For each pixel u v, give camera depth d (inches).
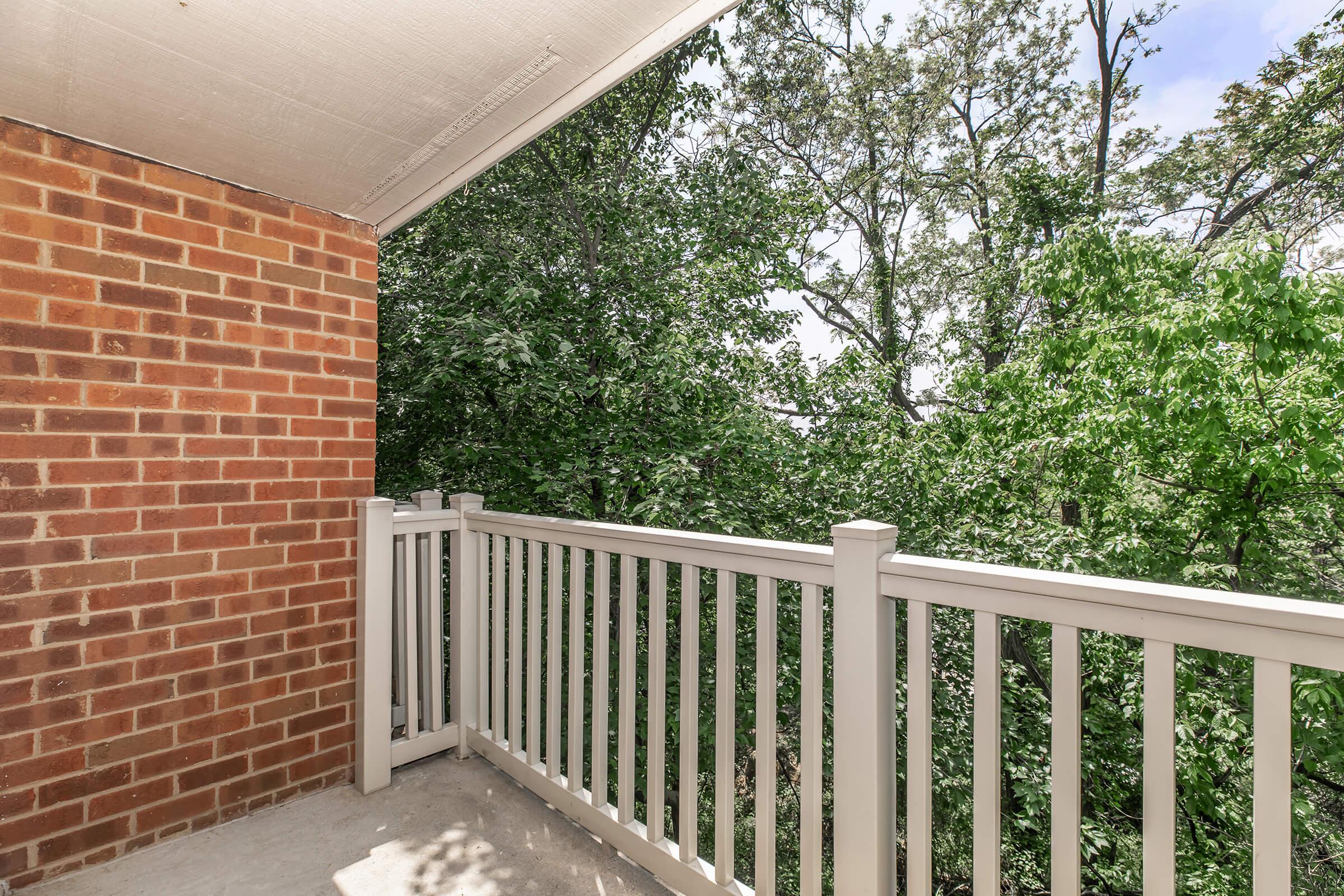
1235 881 248.1
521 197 232.8
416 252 221.0
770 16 431.2
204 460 77.8
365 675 87.0
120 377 71.7
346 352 91.6
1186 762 237.5
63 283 68.1
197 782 76.7
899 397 470.6
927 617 46.8
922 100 450.6
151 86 60.7
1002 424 305.3
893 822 50.3
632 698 72.2
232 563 80.0
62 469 67.8
